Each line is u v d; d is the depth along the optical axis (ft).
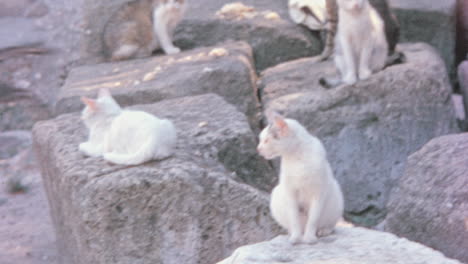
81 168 35.12
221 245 34.32
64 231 40.81
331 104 51.24
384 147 51.85
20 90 76.02
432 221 34.04
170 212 33.58
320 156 28.53
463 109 66.69
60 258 44.75
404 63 54.13
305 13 70.59
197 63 59.16
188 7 75.97
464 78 62.54
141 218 33.53
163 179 33.09
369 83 51.16
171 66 59.82
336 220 30.45
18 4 96.02
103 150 36.32
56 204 41.57
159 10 65.82
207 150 38.45
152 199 33.30
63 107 54.08
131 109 46.37
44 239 48.96
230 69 56.03
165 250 34.12
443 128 52.49
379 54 52.24
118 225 33.50
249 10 74.23
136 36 66.03
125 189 32.99
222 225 34.06
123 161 34.35
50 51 83.15
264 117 54.80
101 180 33.14
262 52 70.69
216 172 34.24
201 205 33.63
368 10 49.78
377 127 51.57
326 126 51.31
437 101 52.16
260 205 33.91
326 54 63.10
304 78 58.39
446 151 35.58
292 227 29.50
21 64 80.59
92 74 61.41
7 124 71.67
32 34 87.61
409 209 35.42
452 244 33.01
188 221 33.78
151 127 34.63
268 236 34.27
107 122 36.88
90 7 70.49
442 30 73.72
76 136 40.98
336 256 27.81
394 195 37.60
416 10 73.10
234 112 44.06
